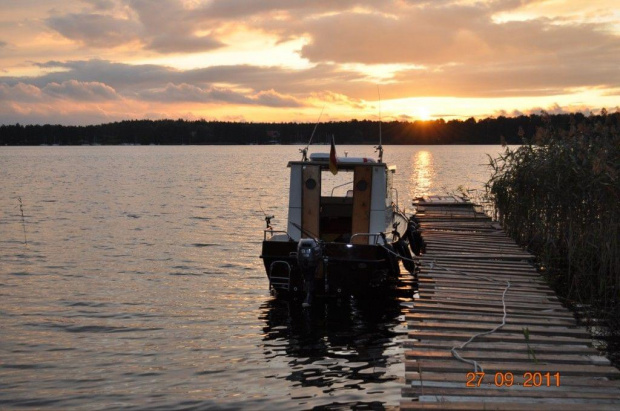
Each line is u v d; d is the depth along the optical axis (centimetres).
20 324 1358
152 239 2559
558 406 722
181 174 7444
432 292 1230
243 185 5672
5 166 9638
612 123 1644
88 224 3031
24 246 2388
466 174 6900
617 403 732
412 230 1998
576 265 1495
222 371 1089
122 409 943
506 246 1680
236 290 1672
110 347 1214
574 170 1532
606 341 1165
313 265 1422
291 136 16538
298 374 1071
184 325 1354
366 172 1556
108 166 9650
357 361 1131
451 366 837
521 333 977
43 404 962
